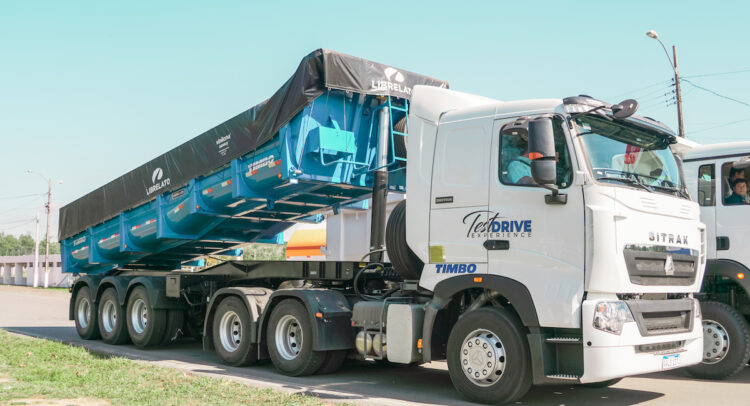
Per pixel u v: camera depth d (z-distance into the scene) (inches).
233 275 433.4
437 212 301.3
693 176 379.6
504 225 279.0
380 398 295.9
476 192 289.7
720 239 365.4
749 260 355.3
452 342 291.3
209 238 492.4
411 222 309.7
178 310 481.4
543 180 251.6
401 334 307.0
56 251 2925.7
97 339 546.6
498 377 276.8
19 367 358.6
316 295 352.8
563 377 258.4
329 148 360.8
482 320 282.4
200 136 433.4
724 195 367.2
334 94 364.8
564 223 263.4
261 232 506.3
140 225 510.9
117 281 504.7
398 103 382.0
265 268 414.0
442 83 401.1
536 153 252.5
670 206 281.9
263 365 401.7
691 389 328.2
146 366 362.0
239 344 390.0
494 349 276.8
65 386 298.8
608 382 334.0
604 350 249.9
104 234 553.0
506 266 276.4
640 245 264.1
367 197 418.9
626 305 258.1
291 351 364.8
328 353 355.6
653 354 265.9
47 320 753.0
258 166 390.3
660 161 297.3
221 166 419.2
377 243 359.9
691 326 288.5
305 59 351.3
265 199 411.8
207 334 412.8
